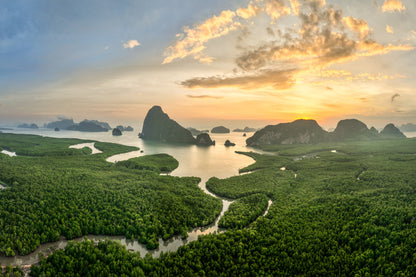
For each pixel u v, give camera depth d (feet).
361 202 382.42
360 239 282.56
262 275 223.71
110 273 227.20
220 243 272.10
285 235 288.71
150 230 304.91
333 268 235.81
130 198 400.06
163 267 238.48
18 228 292.40
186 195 433.48
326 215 344.90
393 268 235.40
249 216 349.00
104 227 307.37
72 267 233.76
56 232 289.94
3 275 233.35
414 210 346.74
